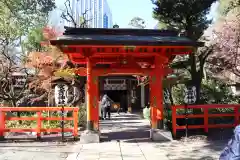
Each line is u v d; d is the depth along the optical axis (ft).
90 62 42.19
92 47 39.58
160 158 32.63
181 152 35.32
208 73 74.18
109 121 69.67
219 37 55.21
